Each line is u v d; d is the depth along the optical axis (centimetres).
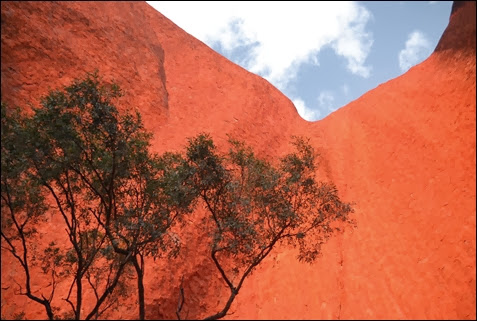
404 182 2422
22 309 1619
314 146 3250
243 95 3588
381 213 2317
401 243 2073
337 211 1652
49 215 1958
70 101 1342
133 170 1453
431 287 1805
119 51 3209
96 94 1361
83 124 1339
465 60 2778
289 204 1520
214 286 2027
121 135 1359
